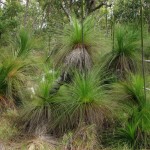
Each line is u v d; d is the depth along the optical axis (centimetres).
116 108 381
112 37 474
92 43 436
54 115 384
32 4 1142
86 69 414
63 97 385
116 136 357
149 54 518
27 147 349
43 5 989
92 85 380
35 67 496
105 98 380
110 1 818
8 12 867
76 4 891
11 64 470
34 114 390
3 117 425
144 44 507
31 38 612
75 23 436
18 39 573
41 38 659
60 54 431
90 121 366
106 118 374
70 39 429
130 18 706
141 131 346
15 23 794
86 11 829
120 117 374
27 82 470
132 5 708
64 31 444
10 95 453
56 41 458
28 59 509
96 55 440
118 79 446
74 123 371
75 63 415
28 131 385
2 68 463
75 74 401
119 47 453
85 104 371
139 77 411
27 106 411
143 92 387
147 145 344
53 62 452
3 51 553
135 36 483
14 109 442
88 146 344
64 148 346
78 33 427
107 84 410
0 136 376
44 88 397
